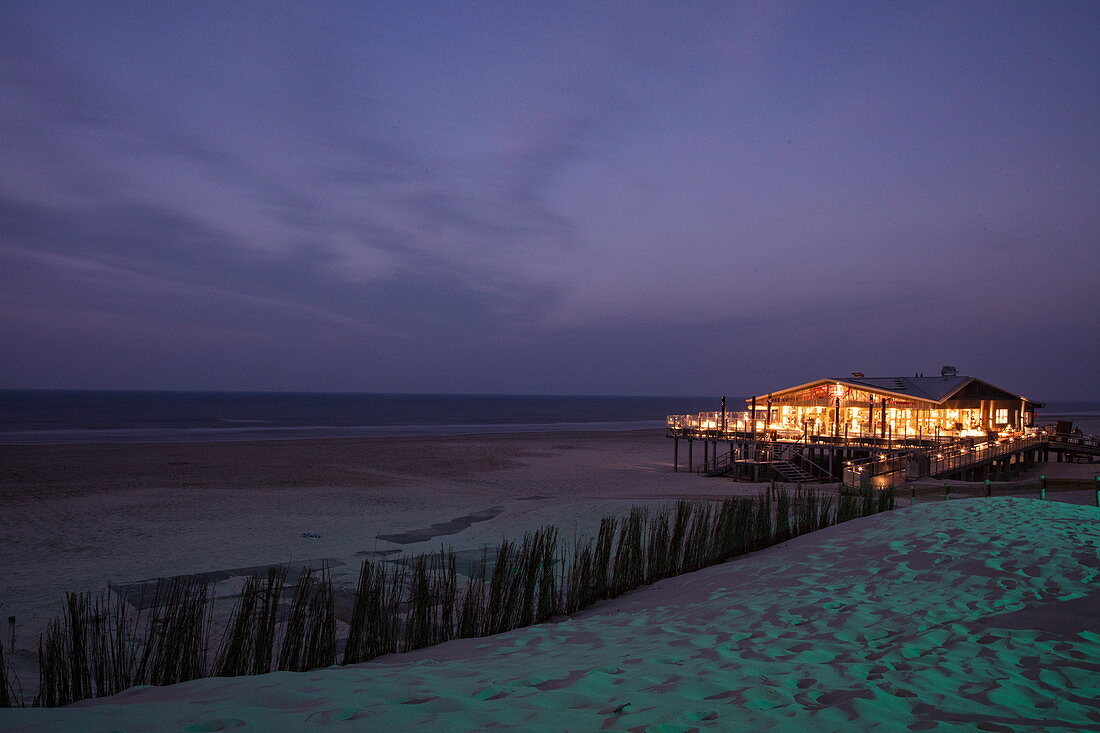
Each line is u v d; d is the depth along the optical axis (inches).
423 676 193.5
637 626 267.0
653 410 7667.3
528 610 334.6
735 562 415.8
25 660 326.0
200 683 193.8
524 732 134.3
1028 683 159.8
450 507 941.2
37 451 1753.2
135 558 601.9
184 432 2723.9
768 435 1382.9
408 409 6387.8
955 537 327.9
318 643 259.4
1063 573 248.7
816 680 170.6
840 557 339.6
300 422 3786.9
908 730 133.1
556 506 804.6
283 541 677.9
